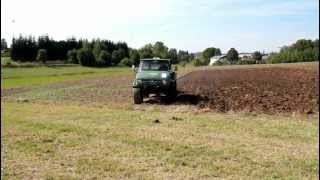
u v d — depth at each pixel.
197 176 8.94
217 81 41.97
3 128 14.95
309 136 13.56
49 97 29.89
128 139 12.78
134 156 10.62
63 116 18.38
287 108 20.73
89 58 140.12
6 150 11.30
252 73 57.62
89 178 8.73
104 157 10.52
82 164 9.83
